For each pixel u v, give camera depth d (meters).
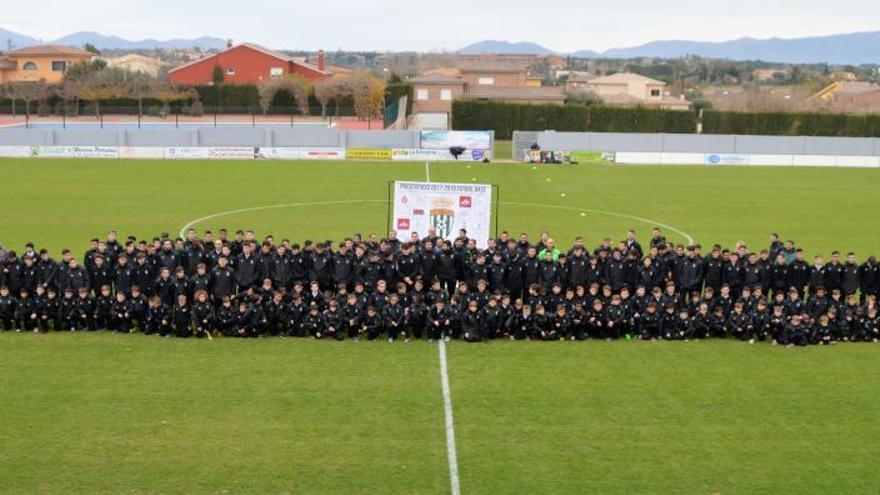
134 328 27.58
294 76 141.25
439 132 83.69
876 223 51.88
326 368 24.00
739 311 27.27
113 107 127.75
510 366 24.39
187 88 135.88
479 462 18.42
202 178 67.50
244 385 22.58
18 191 59.16
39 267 27.64
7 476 17.56
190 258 29.20
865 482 17.78
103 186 62.34
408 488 17.31
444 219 32.88
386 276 28.59
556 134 84.88
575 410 21.20
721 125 109.81
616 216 52.81
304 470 18.00
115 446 18.94
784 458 18.78
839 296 28.55
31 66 170.75
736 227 49.91
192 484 17.38
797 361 25.11
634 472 18.08
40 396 21.64
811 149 85.19
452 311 26.92
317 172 72.31
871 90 160.50
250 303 26.95
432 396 21.98
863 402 21.89
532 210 54.47
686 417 20.84
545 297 27.59
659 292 27.47
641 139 84.81
